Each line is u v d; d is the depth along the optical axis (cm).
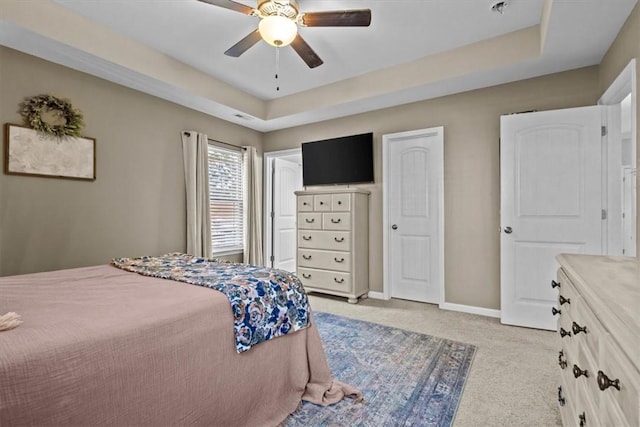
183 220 374
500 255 308
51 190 266
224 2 194
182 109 375
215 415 134
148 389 112
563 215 275
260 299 159
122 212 315
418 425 156
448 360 224
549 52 253
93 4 232
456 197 341
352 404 173
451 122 344
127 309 124
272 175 515
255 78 363
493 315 321
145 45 290
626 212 275
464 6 235
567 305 131
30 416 85
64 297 141
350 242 369
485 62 283
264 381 158
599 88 271
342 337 267
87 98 288
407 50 301
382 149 390
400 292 388
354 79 360
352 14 199
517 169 293
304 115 415
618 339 60
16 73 245
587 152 266
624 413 63
